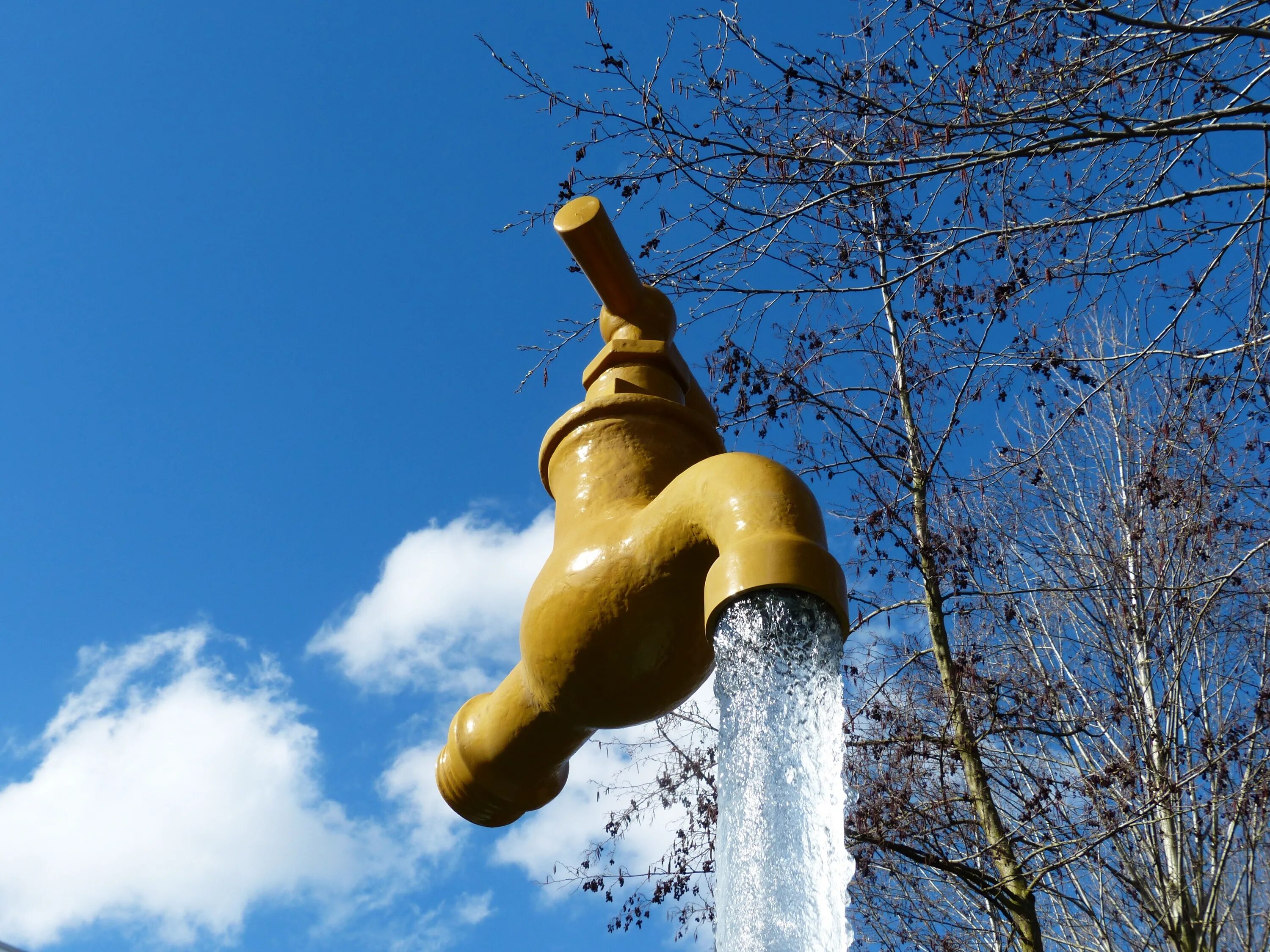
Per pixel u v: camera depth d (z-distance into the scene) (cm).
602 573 162
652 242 617
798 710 137
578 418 187
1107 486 1049
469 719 197
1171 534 968
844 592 145
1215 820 927
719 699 142
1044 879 902
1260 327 567
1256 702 894
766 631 139
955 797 841
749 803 135
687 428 190
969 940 925
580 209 191
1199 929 905
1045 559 1072
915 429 883
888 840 826
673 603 159
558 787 200
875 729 898
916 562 858
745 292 636
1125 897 1027
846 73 543
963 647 946
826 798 135
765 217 579
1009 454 884
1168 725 970
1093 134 500
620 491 179
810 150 542
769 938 129
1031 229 534
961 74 518
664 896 854
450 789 198
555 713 176
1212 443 698
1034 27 525
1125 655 1012
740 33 530
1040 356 662
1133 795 876
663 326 204
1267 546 775
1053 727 933
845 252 629
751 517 147
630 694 165
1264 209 527
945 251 550
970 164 512
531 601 170
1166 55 506
